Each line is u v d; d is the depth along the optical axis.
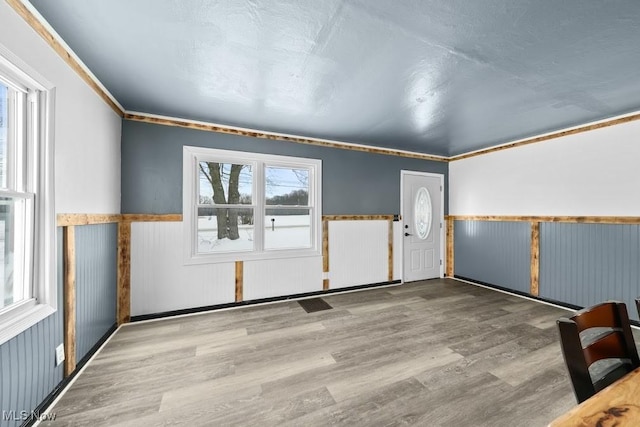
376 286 4.44
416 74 2.17
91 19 1.56
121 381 1.92
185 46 1.83
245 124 3.37
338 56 1.94
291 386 1.88
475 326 2.88
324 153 4.04
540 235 3.75
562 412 1.63
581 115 3.00
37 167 1.59
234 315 3.19
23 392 1.45
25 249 1.55
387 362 2.18
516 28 1.62
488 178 4.42
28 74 1.45
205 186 3.62
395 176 4.62
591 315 0.98
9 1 1.34
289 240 4.17
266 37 1.74
